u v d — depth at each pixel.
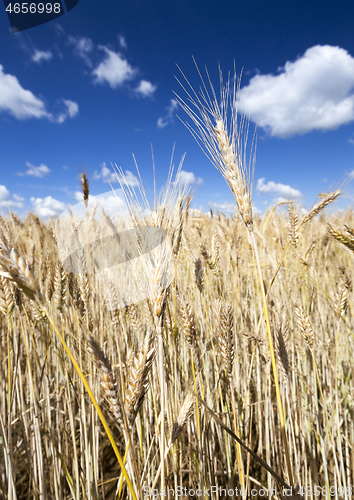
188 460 0.55
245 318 0.70
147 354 0.25
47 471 0.55
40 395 0.61
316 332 0.71
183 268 0.81
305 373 0.60
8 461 0.42
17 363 0.48
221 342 0.38
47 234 0.63
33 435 0.51
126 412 0.25
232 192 0.33
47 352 0.53
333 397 0.64
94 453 0.48
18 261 0.20
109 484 0.57
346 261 1.07
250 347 0.76
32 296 0.20
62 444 0.53
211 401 0.51
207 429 0.46
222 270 0.85
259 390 0.59
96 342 0.23
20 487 0.56
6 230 0.58
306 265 0.71
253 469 0.61
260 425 0.61
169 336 0.51
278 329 0.41
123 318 0.47
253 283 0.84
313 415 0.59
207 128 0.37
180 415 0.32
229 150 0.34
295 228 0.70
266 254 0.85
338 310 0.52
